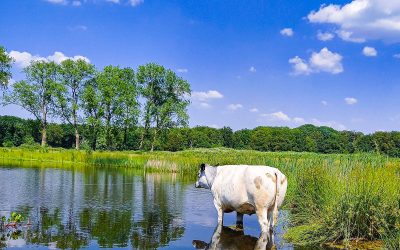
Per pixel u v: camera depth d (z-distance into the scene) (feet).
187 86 241.14
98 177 86.79
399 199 31.35
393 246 27.09
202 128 378.53
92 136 226.79
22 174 86.79
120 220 39.29
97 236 32.50
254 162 74.08
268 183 31.94
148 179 86.02
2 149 165.07
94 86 229.45
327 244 30.50
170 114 235.20
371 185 32.12
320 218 34.60
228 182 35.14
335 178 39.65
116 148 234.17
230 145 366.02
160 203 51.21
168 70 238.27
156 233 34.14
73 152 151.12
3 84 173.78
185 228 36.42
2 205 46.21
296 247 29.76
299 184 46.78
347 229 31.30
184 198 56.54
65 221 38.14
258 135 355.56
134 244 30.40
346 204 31.86
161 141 246.06
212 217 42.29
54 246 29.22
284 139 342.23
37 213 41.86
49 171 98.17
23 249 28.32
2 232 33.12
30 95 217.36
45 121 224.74
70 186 67.46
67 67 222.28
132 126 230.68
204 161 108.06
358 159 52.21
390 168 41.78
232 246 30.12
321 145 323.98
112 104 222.69
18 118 311.06
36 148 189.06
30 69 218.79
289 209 45.80
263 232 31.91
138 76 236.22
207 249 29.27
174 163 111.96
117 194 58.70
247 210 34.42
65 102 217.97
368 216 30.86
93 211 43.88
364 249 28.71
